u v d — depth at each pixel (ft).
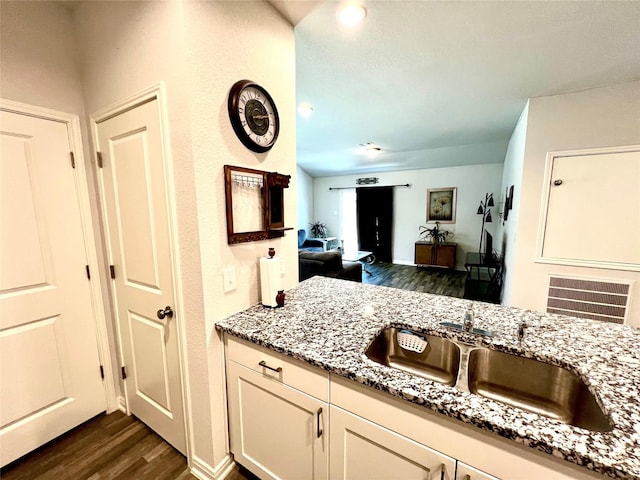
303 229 25.30
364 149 16.89
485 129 12.46
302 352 3.23
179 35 3.41
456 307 4.73
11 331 4.47
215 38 3.76
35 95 4.48
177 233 3.99
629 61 6.45
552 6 4.85
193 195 3.69
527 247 9.07
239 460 4.37
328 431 3.22
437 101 9.23
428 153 17.58
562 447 1.92
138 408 5.49
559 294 8.76
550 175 8.52
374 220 22.79
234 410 4.26
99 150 4.97
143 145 4.17
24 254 4.51
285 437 3.67
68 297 5.08
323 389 3.17
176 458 4.82
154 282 4.52
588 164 8.04
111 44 4.27
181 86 3.52
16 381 4.56
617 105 7.57
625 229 7.80
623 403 2.40
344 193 25.07
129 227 4.72
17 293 4.49
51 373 4.95
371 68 7.11
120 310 5.35
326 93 8.69
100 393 5.65
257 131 4.39
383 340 4.07
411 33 5.63
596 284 8.24
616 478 1.79
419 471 2.64
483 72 7.25
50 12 4.57
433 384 2.61
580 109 7.99
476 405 2.33
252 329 3.86
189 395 4.38
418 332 4.00
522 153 9.08
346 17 5.06
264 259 4.58
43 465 4.65
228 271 4.22
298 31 5.51
